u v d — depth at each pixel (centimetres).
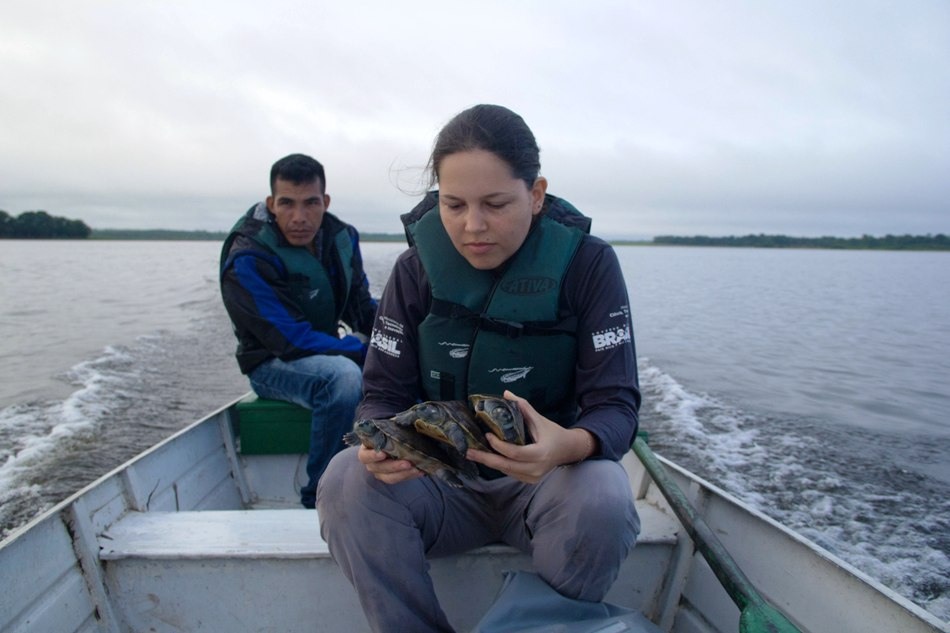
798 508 411
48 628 170
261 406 331
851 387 772
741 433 576
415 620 167
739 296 1914
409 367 191
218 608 195
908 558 345
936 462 503
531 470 148
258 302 326
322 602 194
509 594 166
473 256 166
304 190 341
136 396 689
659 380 802
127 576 193
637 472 275
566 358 180
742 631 154
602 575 162
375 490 165
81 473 473
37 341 1019
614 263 180
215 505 306
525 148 156
